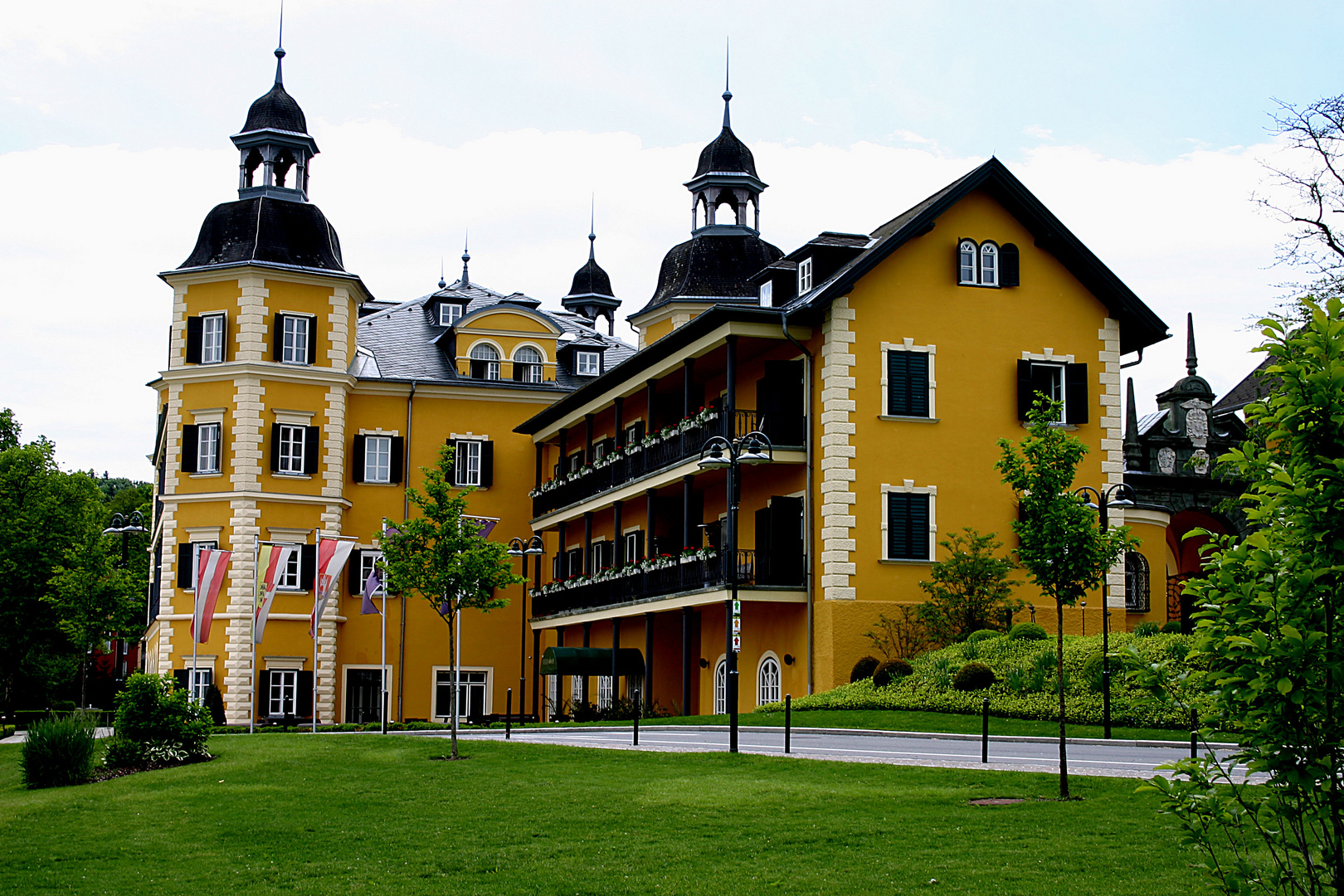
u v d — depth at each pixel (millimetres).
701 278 48688
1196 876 12414
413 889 13750
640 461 41625
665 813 16781
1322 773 7816
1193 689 8734
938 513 34469
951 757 21484
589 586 44594
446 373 53156
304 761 23375
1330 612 7887
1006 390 35531
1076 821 15008
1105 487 36062
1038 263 36344
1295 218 35000
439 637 50938
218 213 49156
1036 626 30844
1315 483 7898
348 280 48969
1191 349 48062
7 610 55000
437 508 25469
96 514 59594
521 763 22172
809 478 34781
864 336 34469
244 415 47062
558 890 13375
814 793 17609
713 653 40688
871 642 33469
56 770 22266
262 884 14375
